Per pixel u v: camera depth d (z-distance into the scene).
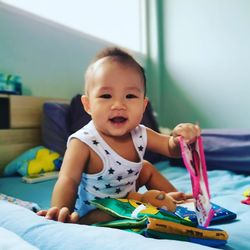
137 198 0.69
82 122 1.41
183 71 2.68
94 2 2.21
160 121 2.75
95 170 0.71
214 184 1.09
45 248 0.41
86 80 0.72
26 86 1.65
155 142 0.76
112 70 0.66
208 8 2.54
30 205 0.82
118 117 0.66
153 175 0.86
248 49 2.38
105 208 0.60
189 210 0.66
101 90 0.66
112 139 0.72
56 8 1.89
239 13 2.41
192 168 0.50
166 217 0.52
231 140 1.43
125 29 2.56
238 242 0.53
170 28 2.73
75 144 0.70
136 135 0.75
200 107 2.61
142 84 0.69
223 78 2.49
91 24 2.18
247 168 1.33
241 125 2.42
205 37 2.57
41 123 1.56
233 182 1.10
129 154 0.73
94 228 0.45
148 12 2.75
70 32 1.93
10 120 1.42
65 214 0.54
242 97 2.41
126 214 0.56
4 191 1.05
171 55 2.74
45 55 1.76
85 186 0.73
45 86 1.76
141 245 0.37
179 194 0.79
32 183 1.17
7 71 1.55
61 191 0.64
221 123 2.52
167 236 0.47
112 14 2.40
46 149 1.42
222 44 2.49
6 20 1.54
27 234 0.45
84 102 0.73
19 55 1.61
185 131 0.59
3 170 1.38
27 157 1.36
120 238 0.40
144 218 0.50
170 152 0.72
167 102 2.77
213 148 1.44
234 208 0.76
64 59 1.88
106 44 2.23
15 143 1.44
